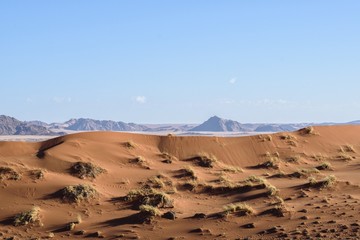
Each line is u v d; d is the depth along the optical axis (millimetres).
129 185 32062
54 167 33156
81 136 41625
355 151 47688
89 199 27953
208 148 43531
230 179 35094
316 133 50125
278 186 31844
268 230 21922
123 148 40188
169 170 36406
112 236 22484
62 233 23266
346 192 29297
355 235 20031
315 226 21938
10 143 38375
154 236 22219
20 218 24672
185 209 26859
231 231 22328
